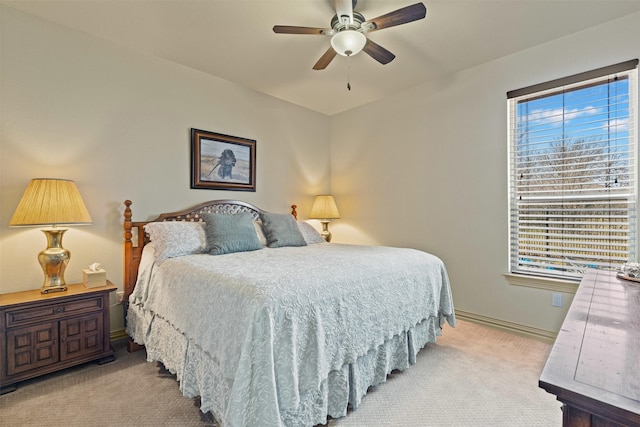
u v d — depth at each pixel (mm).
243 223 2652
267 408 1221
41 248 2242
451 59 2795
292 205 3963
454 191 3100
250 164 3523
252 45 2594
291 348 1330
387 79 3234
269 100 3705
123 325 2600
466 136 3004
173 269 2010
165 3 2064
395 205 3615
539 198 2635
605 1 2021
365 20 2154
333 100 3836
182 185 2979
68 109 2346
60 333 2008
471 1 2014
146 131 2748
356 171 4047
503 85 2758
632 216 2213
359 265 1921
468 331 2773
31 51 2189
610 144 2303
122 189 2611
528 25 2283
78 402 1733
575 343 834
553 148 2559
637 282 1585
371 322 1791
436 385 1916
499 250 2807
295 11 2137
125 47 2619
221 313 1468
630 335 887
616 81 2275
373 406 1716
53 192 2037
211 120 3182
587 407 594
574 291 2402
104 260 2512
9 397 1770
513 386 1901
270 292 1379
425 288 2264
